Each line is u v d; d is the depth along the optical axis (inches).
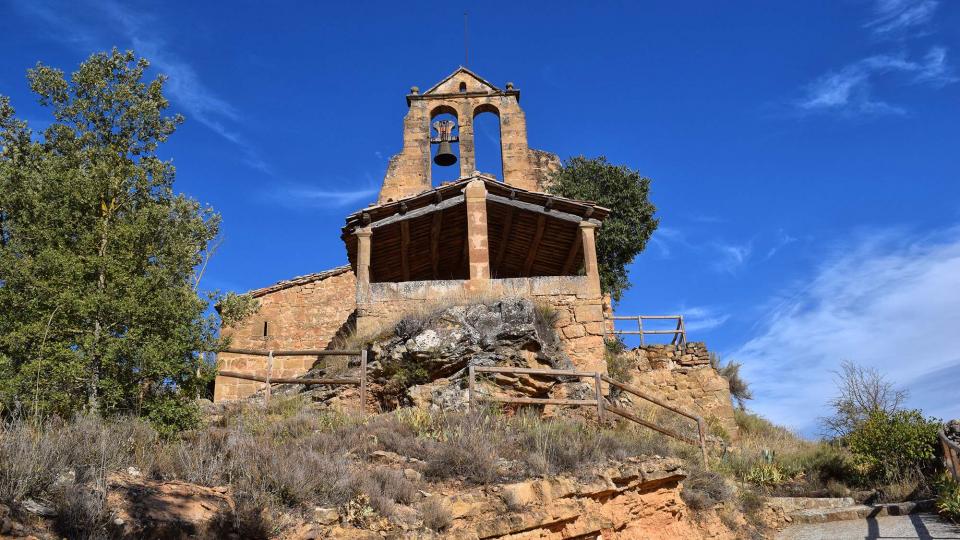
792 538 559.8
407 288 861.2
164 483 360.5
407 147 1279.5
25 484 304.5
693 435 785.6
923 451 671.8
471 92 1315.2
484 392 634.2
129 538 307.4
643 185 1231.5
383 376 709.9
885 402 867.4
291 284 1159.6
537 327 758.5
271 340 1128.8
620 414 594.2
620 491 480.7
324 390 711.7
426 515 390.9
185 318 530.6
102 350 489.4
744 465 725.3
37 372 466.6
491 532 404.8
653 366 974.4
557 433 517.7
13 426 371.9
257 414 609.3
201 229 762.2
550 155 1316.4
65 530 298.4
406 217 898.7
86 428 383.2
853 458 718.5
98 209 620.1
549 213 915.4
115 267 535.8
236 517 338.6
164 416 481.4
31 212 605.3
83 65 736.3
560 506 437.1
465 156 1267.2
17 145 741.3
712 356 1141.1
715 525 539.8
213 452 411.5
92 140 711.7
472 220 891.4
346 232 909.8
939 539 500.1
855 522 577.9
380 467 430.9
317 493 378.0
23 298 519.2
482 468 443.2
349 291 1168.2
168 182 711.7
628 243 1181.7
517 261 1091.9
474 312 742.5
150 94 749.3
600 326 846.5
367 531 366.6
